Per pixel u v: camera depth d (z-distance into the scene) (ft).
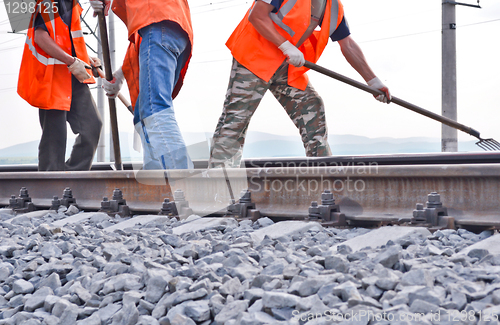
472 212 7.54
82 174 12.03
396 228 6.86
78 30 13.97
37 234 7.93
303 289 4.26
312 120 11.33
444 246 6.07
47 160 14.44
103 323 4.35
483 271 4.53
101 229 9.08
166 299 4.41
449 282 4.26
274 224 8.04
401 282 4.17
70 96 14.05
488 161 9.95
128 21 9.27
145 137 7.52
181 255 6.22
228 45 10.52
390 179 8.40
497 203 7.37
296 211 9.08
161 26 9.00
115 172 11.35
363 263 5.03
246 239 6.81
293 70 10.70
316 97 11.23
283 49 9.86
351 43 11.87
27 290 5.28
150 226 8.84
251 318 3.77
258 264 5.47
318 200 9.09
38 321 4.37
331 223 8.07
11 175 13.46
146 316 4.19
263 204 9.62
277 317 3.86
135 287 4.90
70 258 6.36
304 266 4.88
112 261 6.01
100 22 10.40
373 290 4.07
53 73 13.66
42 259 6.28
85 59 14.16
